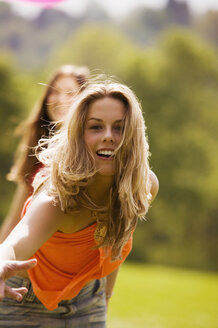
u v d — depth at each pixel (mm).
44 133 6750
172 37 69750
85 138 4504
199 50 69250
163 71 67312
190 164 61875
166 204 61469
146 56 69188
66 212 4500
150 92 65188
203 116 67625
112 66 74188
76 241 4816
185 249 65062
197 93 68000
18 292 3914
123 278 23875
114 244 4793
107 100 4484
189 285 23000
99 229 4797
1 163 58406
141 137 4551
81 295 5336
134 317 14930
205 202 62344
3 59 61125
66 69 7121
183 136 62594
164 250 64500
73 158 4453
